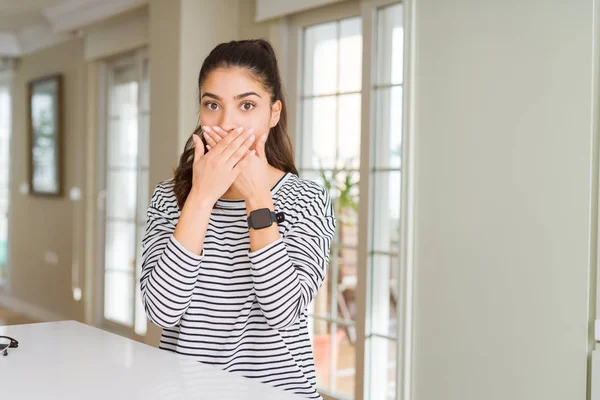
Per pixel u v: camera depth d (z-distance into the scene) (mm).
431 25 2352
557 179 2025
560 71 2020
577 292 1983
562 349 2018
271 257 1149
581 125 1972
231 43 1271
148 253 1280
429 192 2371
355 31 3268
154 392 975
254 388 1001
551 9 2037
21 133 6641
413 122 2412
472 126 2238
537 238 2074
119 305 5266
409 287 2428
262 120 1252
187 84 3906
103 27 5172
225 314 1237
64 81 5879
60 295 5938
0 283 7086
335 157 3387
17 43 6578
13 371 1081
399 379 2443
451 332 2305
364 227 3189
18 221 6711
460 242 2277
